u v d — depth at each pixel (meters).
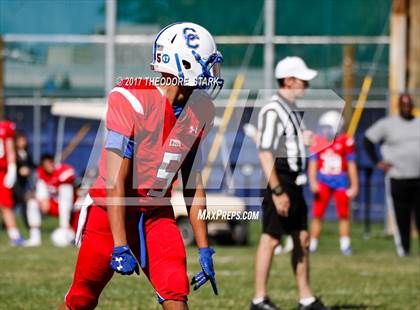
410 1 61.47
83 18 72.44
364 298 29.38
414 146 45.50
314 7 73.56
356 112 67.12
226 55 71.31
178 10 73.62
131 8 72.94
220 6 73.62
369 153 46.38
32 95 68.06
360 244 54.12
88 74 71.50
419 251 49.09
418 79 61.34
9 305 26.58
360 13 72.81
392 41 61.78
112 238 15.96
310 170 48.16
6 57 71.31
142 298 28.31
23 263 38.88
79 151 67.94
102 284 16.39
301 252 25.83
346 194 47.25
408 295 30.19
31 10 71.81
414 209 45.78
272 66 65.50
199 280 16.14
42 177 51.06
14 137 51.16
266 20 65.38
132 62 64.56
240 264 39.78
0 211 64.56
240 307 26.83
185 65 15.66
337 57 71.06
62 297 28.42
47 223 70.06
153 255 15.67
